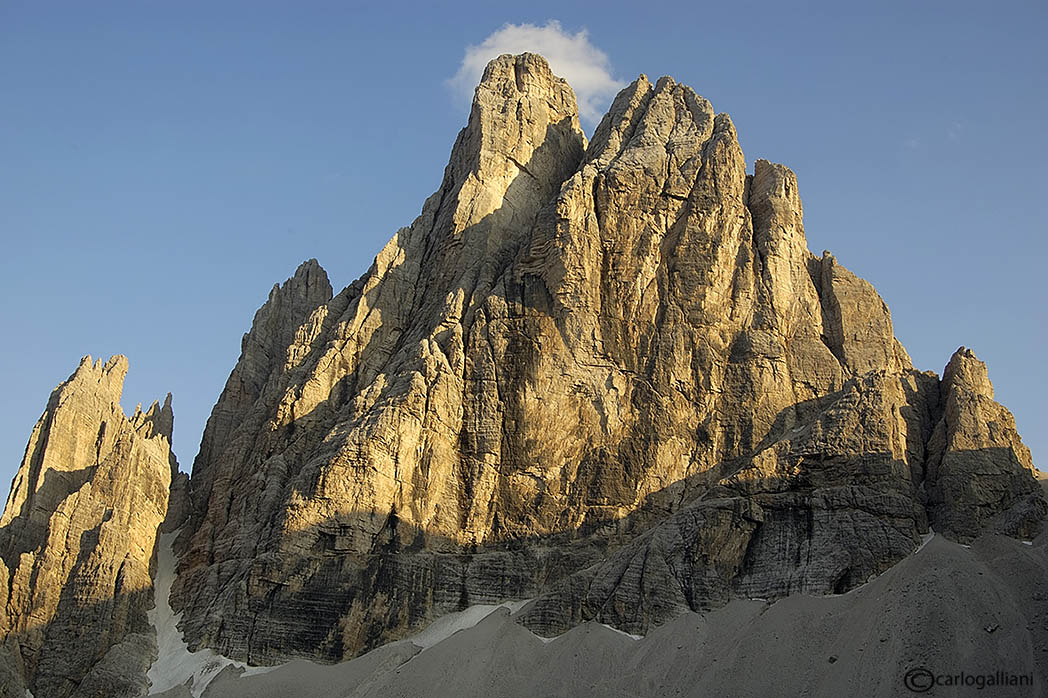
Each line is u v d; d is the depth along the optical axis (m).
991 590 98.75
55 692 114.44
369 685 104.25
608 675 100.50
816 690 93.00
